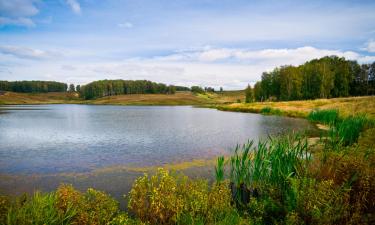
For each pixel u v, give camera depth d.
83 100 191.38
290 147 10.18
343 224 5.51
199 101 174.50
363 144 11.33
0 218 5.07
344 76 90.50
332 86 88.56
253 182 9.23
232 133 26.78
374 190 6.02
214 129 30.44
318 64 92.31
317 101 64.31
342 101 58.09
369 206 6.00
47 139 23.42
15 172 12.99
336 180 6.97
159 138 23.78
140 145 20.30
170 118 48.53
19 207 5.65
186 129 30.53
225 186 7.82
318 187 6.10
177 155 16.64
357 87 98.44
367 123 20.09
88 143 21.23
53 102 175.25
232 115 54.25
